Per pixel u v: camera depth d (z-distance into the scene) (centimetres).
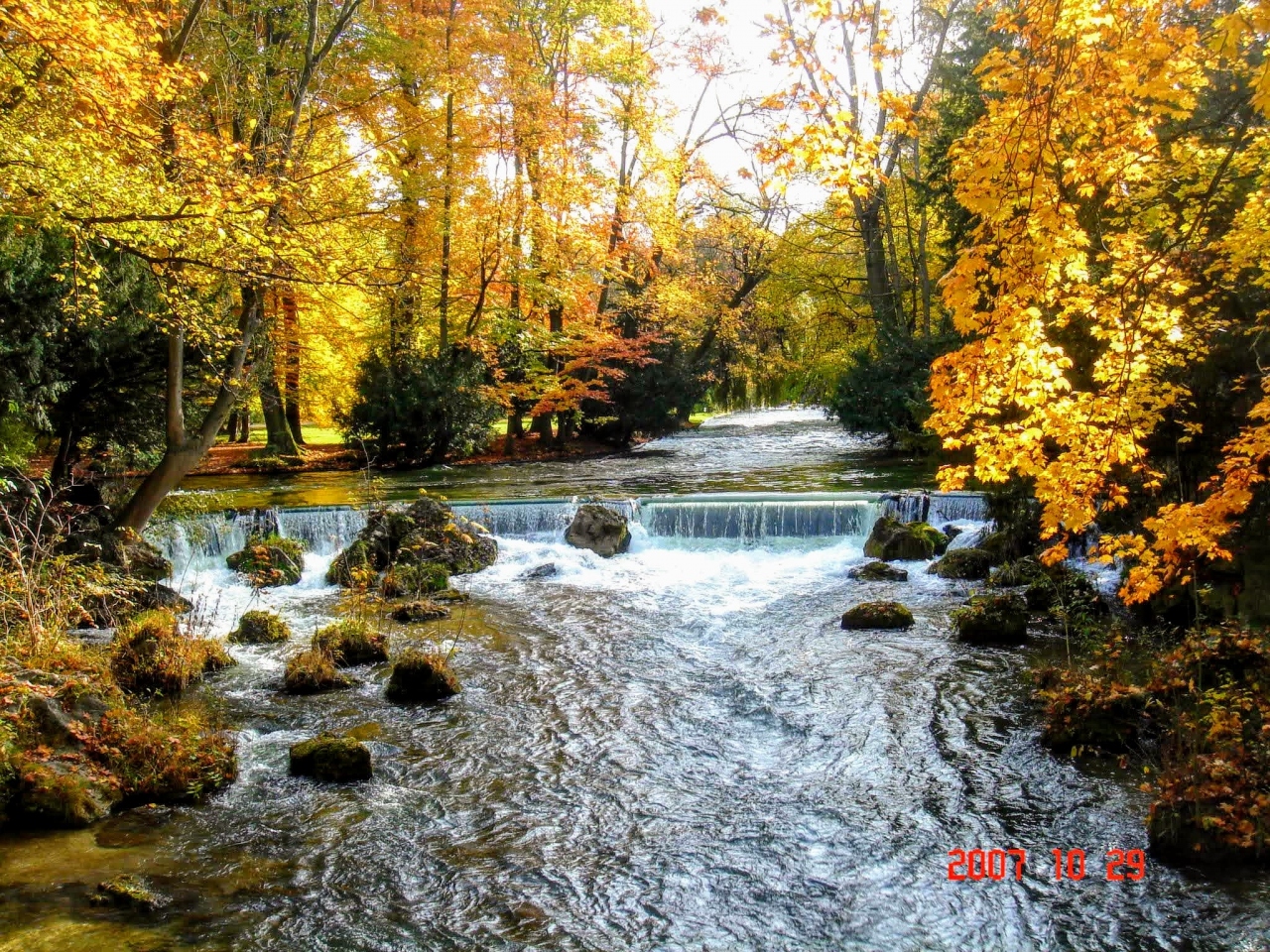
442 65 2169
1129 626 955
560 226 2547
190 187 801
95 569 1003
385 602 1224
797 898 505
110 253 1072
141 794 622
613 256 2775
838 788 637
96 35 655
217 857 549
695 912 493
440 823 597
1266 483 742
